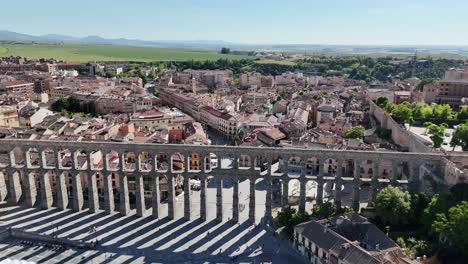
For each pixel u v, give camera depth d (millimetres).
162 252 119875
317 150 126500
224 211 146500
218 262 114812
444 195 114250
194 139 191125
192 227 134375
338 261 96188
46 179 144125
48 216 140375
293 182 172625
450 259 96438
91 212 143625
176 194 162000
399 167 160500
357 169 127062
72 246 123188
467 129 151500
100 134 185750
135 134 196875
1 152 166500
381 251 93875
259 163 194250
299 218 125125
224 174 133500
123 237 127812
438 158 125062
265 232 130875
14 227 131500
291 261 113562
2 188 150875
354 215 112688
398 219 112500
